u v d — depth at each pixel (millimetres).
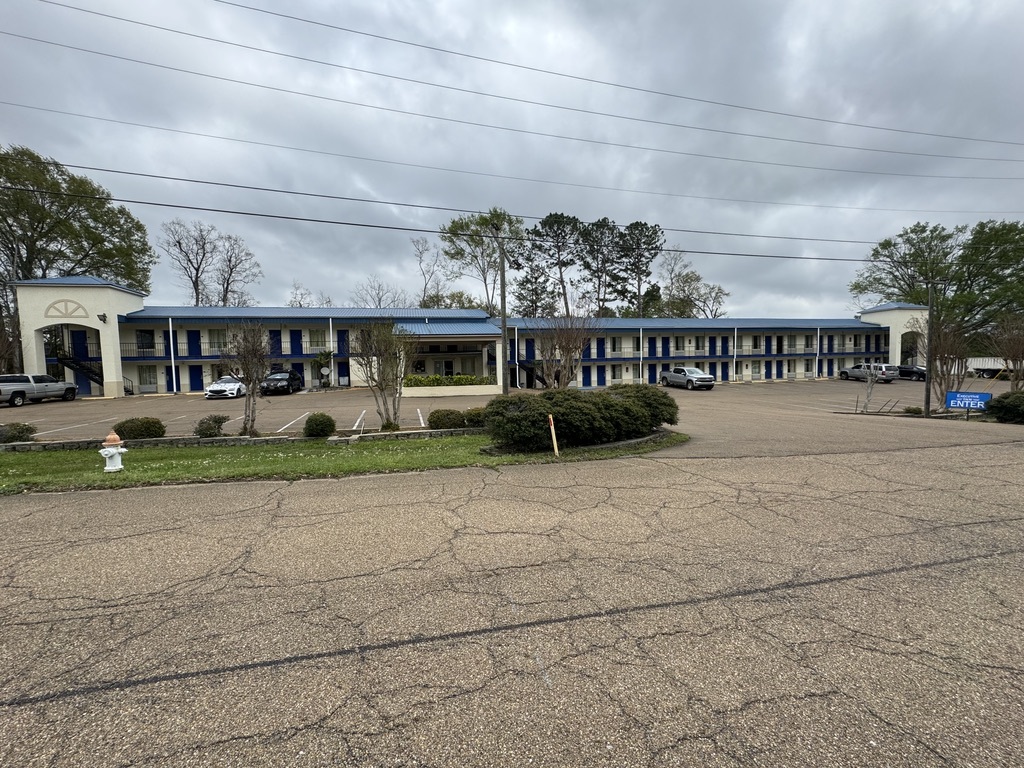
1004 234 43469
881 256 48250
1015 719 2164
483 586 3586
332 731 2139
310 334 35625
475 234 38875
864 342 48812
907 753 1979
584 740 2074
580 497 6031
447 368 35188
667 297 58781
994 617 3086
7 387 24312
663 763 1945
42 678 2535
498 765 1942
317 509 5594
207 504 5820
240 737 2105
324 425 12188
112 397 30312
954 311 44406
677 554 4164
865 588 3500
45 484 6668
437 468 7793
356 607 3287
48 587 3646
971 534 4613
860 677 2482
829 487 6406
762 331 44312
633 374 42094
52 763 1966
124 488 6629
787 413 18391
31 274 36031
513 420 9102
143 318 32344
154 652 2775
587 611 3197
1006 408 14844
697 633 2916
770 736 2086
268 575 3826
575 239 45156
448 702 2322
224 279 48688
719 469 7566
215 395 27188
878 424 13641
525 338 38125
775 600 3326
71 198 35438
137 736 2115
